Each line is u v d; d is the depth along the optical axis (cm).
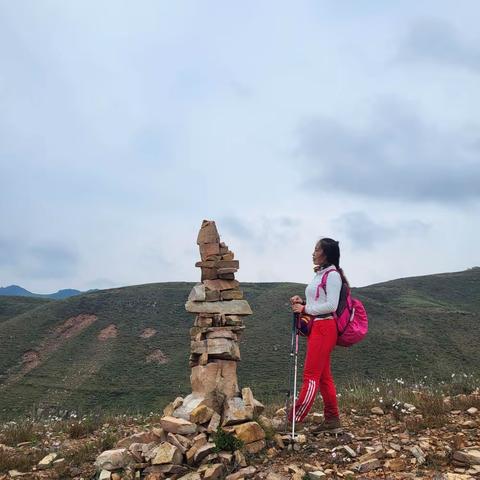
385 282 13238
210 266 793
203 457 655
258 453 673
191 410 714
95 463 713
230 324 777
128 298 10381
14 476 724
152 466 654
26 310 11906
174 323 9100
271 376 5438
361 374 5350
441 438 691
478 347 6688
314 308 692
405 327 7431
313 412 948
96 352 7981
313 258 729
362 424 804
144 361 7400
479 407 852
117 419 1173
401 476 565
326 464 620
